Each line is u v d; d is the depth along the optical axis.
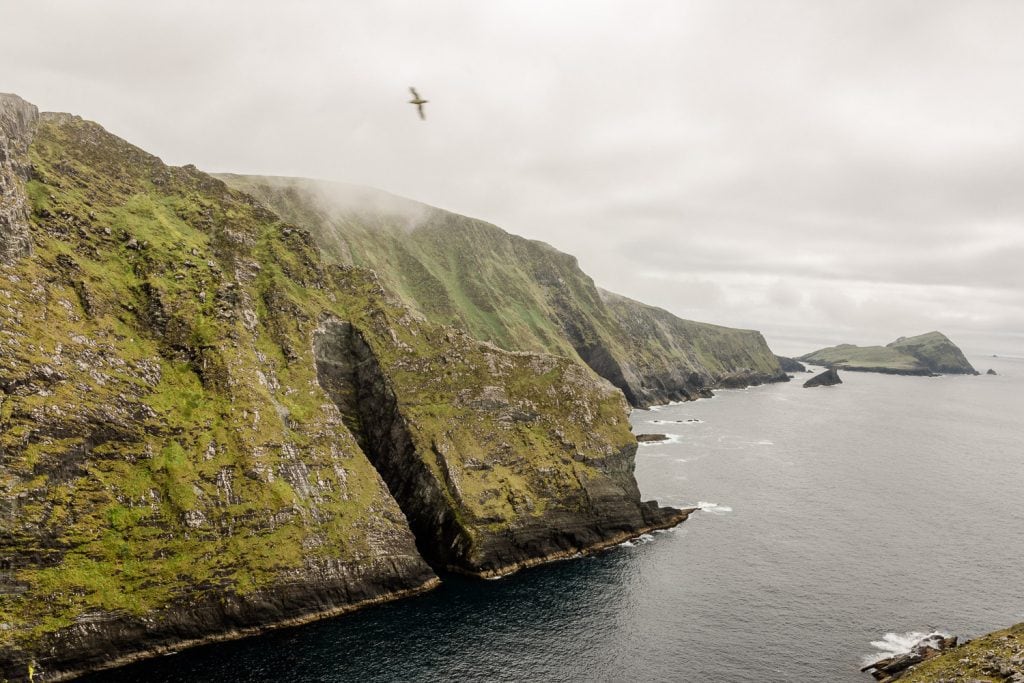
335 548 87.19
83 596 68.00
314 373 106.12
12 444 67.88
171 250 104.88
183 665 69.62
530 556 106.38
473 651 77.19
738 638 82.38
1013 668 57.94
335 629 80.38
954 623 87.62
